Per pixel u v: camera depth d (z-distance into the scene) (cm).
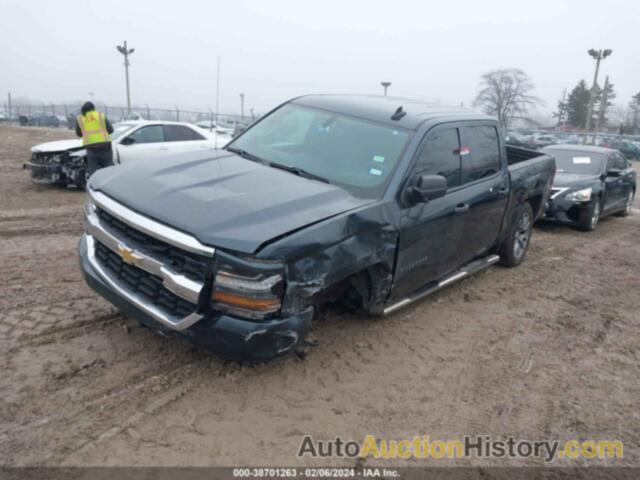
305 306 346
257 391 372
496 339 492
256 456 311
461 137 512
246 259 316
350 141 463
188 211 342
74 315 460
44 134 2823
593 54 3256
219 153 481
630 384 430
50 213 871
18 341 410
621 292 657
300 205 365
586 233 1015
